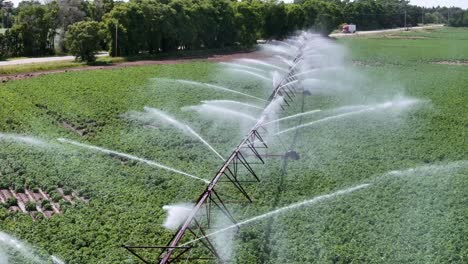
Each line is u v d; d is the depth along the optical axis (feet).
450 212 80.43
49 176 96.99
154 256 68.08
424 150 111.34
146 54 263.70
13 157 105.81
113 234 74.64
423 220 77.82
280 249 70.38
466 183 91.91
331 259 67.67
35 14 270.87
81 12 293.43
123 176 97.19
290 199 86.99
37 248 70.54
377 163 103.81
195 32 284.61
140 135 122.21
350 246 70.64
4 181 95.61
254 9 328.08
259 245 71.77
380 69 231.09
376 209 81.92
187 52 282.56
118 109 145.28
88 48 229.45
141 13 258.78
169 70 213.05
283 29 360.07
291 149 112.57
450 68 236.02
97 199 86.89
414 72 221.46
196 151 111.65
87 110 143.43
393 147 113.80
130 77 192.65
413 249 69.67
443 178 94.38
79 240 72.64
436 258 67.21
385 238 72.74
